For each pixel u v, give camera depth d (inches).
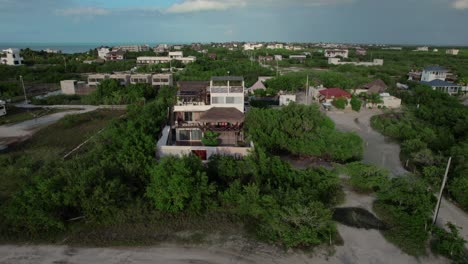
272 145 1379.2
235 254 785.6
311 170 1099.9
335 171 1134.4
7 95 2768.2
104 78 3120.1
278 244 819.4
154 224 894.4
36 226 856.3
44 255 773.3
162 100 2094.0
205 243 825.5
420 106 2293.3
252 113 1498.5
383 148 1574.8
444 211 976.3
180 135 1481.3
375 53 7165.4
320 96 2699.3
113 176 976.9
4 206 948.6
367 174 1090.1
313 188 998.4
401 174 1245.1
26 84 3503.9
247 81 3358.8
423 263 756.0
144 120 1509.6
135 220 908.0
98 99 2657.5
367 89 2918.3
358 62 5349.4
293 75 3521.2
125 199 936.3
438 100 2386.8
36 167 1286.9
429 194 974.4
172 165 997.2
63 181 952.9
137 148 1168.2
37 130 1859.0
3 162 1300.4
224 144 1441.9
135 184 1029.2
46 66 4628.4
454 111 1868.8
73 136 1732.3
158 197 934.4
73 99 2802.7
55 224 854.5
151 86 2933.1
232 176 1076.5
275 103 2652.6
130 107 2279.8
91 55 6373.0
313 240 789.2
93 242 822.5
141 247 806.5
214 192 1000.2
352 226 903.7
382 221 927.0
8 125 1964.8
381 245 820.6
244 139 1443.2
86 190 898.1
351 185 1143.0
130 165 1031.6
